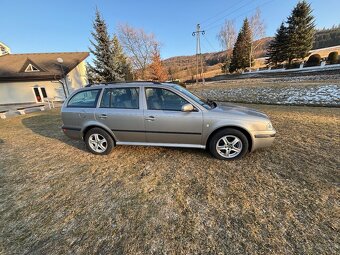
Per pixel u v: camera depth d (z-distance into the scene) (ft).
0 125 29.01
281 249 5.94
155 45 135.44
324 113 22.94
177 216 7.61
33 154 15.31
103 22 71.87
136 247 6.34
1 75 64.34
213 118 11.38
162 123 12.03
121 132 13.04
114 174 11.23
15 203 9.08
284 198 8.24
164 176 10.64
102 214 7.98
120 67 79.51
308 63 87.56
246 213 7.53
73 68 73.05
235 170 10.78
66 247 6.51
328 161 11.18
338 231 6.46
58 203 8.88
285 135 15.83
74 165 12.76
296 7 103.19
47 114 37.22
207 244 6.30
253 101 36.37
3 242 6.88
